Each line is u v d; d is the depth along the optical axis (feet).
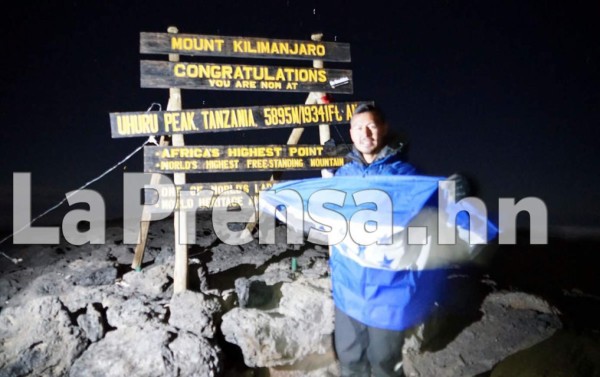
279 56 14.44
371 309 8.86
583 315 14.51
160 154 13.34
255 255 16.69
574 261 18.98
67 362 11.89
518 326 13.57
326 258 16.55
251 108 14.03
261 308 12.99
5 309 12.59
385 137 9.28
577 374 11.86
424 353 12.74
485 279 16.01
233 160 13.94
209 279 14.71
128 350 11.60
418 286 8.93
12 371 11.55
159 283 13.83
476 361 12.52
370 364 9.70
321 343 12.61
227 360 12.26
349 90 15.08
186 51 13.50
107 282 14.14
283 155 14.44
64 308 12.57
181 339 11.65
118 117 13.00
